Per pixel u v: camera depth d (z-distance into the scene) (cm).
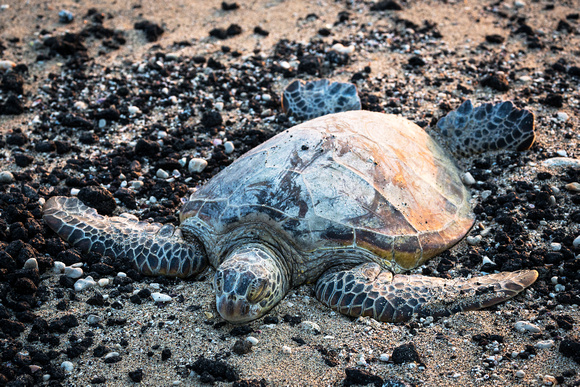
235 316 1083
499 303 1152
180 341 1079
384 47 2238
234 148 1731
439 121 1695
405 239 1258
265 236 1230
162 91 1972
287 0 2641
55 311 1139
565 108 1841
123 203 1523
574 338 1030
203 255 1299
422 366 998
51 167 1647
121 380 994
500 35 2322
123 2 2606
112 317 1131
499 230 1388
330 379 984
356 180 1267
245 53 2223
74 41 2216
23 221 1384
